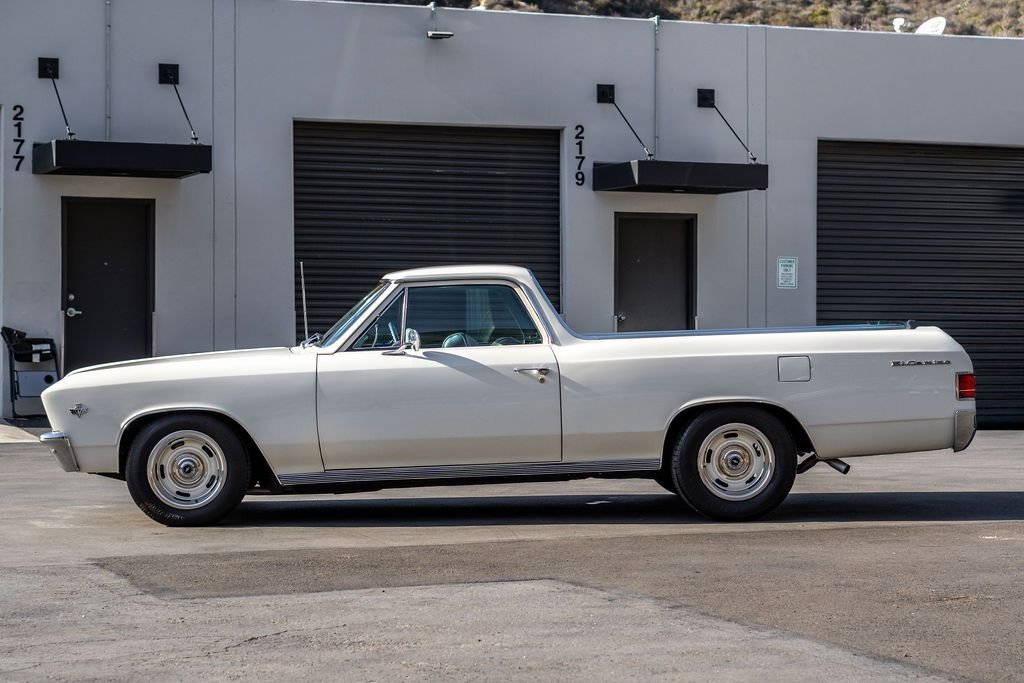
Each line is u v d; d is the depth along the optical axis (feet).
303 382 33.91
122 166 58.65
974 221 75.51
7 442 57.52
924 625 22.93
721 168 65.67
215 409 33.71
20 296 61.93
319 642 21.85
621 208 69.56
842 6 173.68
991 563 28.60
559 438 34.27
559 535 32.73
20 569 28.17
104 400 33.86
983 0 171.12
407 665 20.39
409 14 66.90
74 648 21.56
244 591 25.89
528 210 69.36
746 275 71.46
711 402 34.42
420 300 34.76
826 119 72.49
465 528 34.09
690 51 70.64
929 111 74.02
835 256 73.31
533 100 68.49
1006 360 75.87
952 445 35.19
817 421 34.65
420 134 67.97
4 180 61.77
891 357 34.99
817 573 27.48
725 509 34.50
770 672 19.86
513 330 34.81
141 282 64.08
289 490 34.47
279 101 65.36
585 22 69.15
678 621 23.20
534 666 20.27
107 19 63.10
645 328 70.79
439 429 33.99
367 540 32.07
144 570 28.04
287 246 65.46
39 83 62.34
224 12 64.69
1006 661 20.57
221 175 64.59
